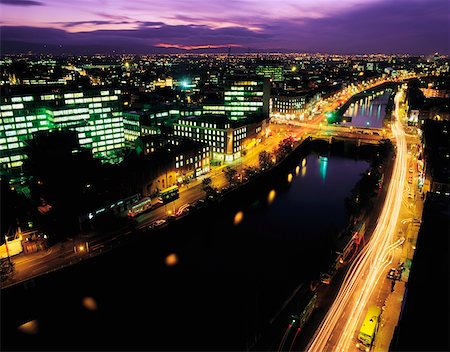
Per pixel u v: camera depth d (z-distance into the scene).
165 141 194.50
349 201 154.25
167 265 126.06
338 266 111.38
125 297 109.75
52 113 185.12
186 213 144.75
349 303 94.50
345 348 79.69
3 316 98.69
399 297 95.00
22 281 102.62
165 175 169.62
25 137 180.62
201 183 183.38
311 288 101.12
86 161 151.12
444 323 61.06
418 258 73.81
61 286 109.56
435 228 80.69
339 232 143.75
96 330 97.31
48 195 138.25
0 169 174.25
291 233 146.50
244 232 148.25
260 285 111.94
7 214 122.69
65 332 97.12
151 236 130.00
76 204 133.75
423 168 179.75
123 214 144.62
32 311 103.94
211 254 131.62
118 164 159.38
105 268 118.44
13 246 116.62
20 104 175.75
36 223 126.62
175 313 101.88
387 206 154.75
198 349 89.31
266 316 95.62
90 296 111.25
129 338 94.19
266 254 130.75
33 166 150.12
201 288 112.38
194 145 189.00
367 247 121.50
